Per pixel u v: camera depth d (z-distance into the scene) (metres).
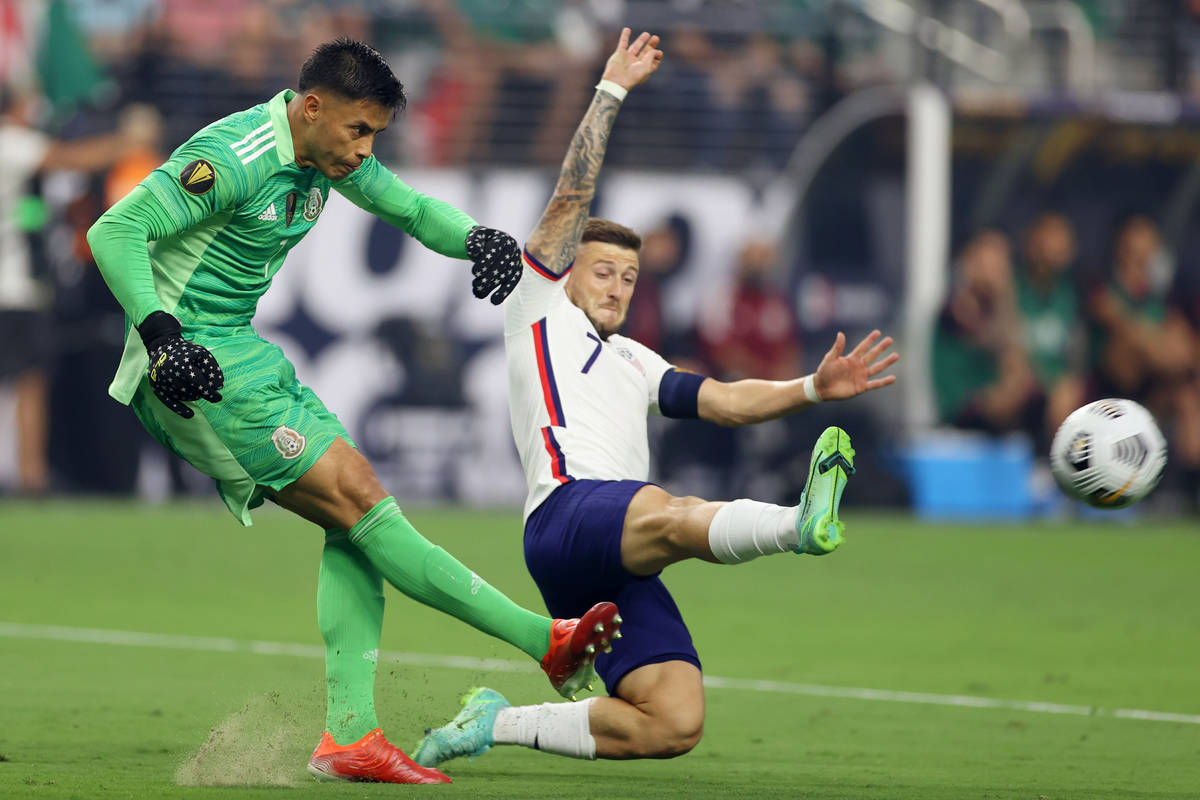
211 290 15.80
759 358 61.75
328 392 59.72
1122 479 17.05
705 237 61.88
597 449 16.72
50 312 59.28
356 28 70.62
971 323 63.12
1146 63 74.88
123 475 61.41
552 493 16.55
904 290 62.88
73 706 21.27
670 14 71.06
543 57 70.19
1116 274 64.06
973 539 54.53
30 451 59.94
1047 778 16.92
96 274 59.97
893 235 62.66
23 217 58.62
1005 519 63.16
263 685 23.66
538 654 15.56
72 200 59.47
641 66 17.56
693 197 61.88
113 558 43.62
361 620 16.23
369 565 16.42
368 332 59.88
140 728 19.44
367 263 59.84
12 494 59.94
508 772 16.95
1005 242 63.47
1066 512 64.19
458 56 70.06
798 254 62.28
